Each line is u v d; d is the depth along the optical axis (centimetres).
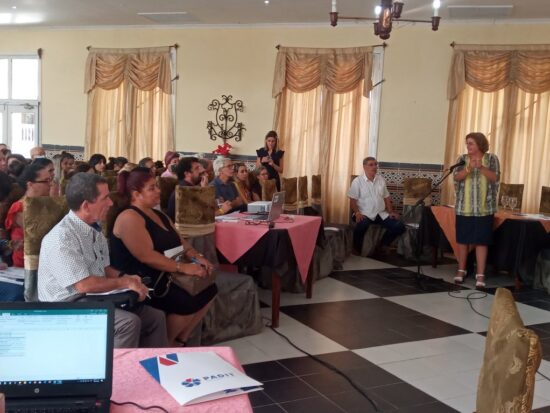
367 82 727
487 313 451
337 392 297
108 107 853
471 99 703
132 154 838
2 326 133
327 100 747
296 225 403
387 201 685
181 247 316
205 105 805
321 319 421
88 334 135
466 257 546
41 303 134
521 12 647
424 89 717
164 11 729
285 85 762
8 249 292
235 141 798
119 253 293
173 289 302
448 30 703
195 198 368
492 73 688
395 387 305
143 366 155
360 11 676
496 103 694
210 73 798
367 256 667
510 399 113
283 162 770
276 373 318
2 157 529
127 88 831
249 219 420
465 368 336
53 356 133
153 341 271
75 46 863
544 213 597
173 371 151
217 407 135
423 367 335
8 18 813
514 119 688
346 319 424
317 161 761
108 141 857
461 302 482
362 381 312
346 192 752
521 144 690
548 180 686
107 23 824
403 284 539
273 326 398
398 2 404
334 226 642
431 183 696
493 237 538
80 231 238
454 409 282
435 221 575
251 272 508
